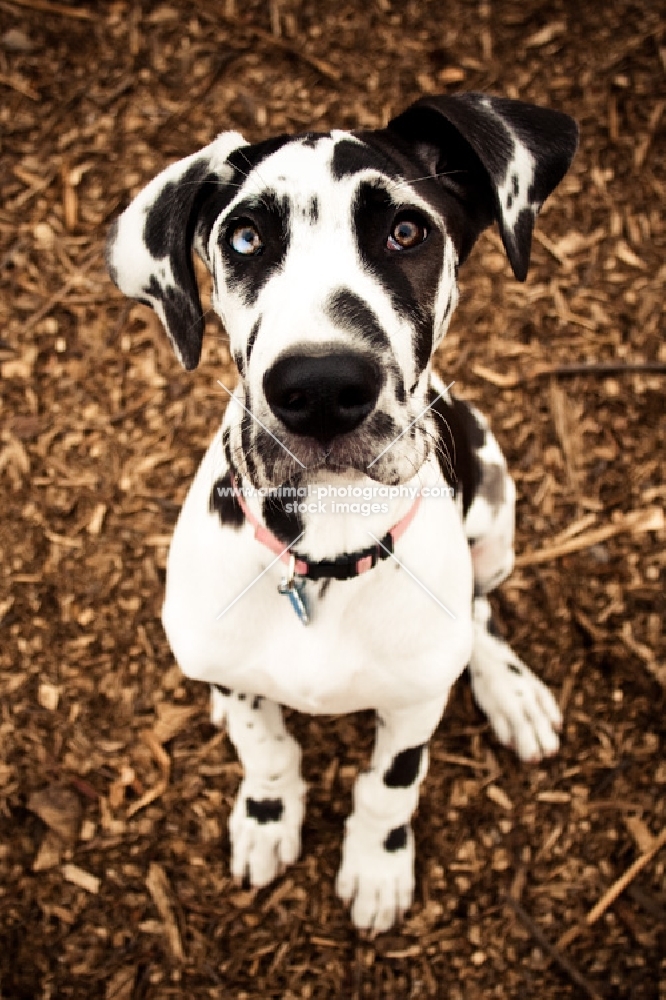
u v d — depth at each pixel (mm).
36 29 1384
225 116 1360
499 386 1272
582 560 1208
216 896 1052
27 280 1286
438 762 1112
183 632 872
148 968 1025
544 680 1154
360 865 1018
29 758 1099
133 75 1373
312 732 1118
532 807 1100
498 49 1406
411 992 1030
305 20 1405
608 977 1034
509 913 1057
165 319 817
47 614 1155
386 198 733
